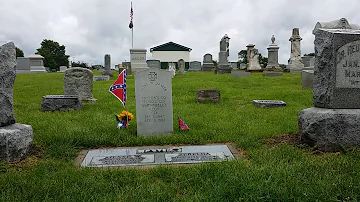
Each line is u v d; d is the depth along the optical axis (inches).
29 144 76.9
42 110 139.6
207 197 50.9
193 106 147.6
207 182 56.5
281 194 49.9
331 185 52.9
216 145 85.1
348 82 80.2
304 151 78.0
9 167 67.0
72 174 61.4
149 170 65.1
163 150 80.2
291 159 70.6
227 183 53.9
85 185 56.4
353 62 80.0
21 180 57.9
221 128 101.2
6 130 71.0
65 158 74.7
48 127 102.5
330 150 77.3
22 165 69.0
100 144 86.4
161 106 95.8
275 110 135.5
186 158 74.4
